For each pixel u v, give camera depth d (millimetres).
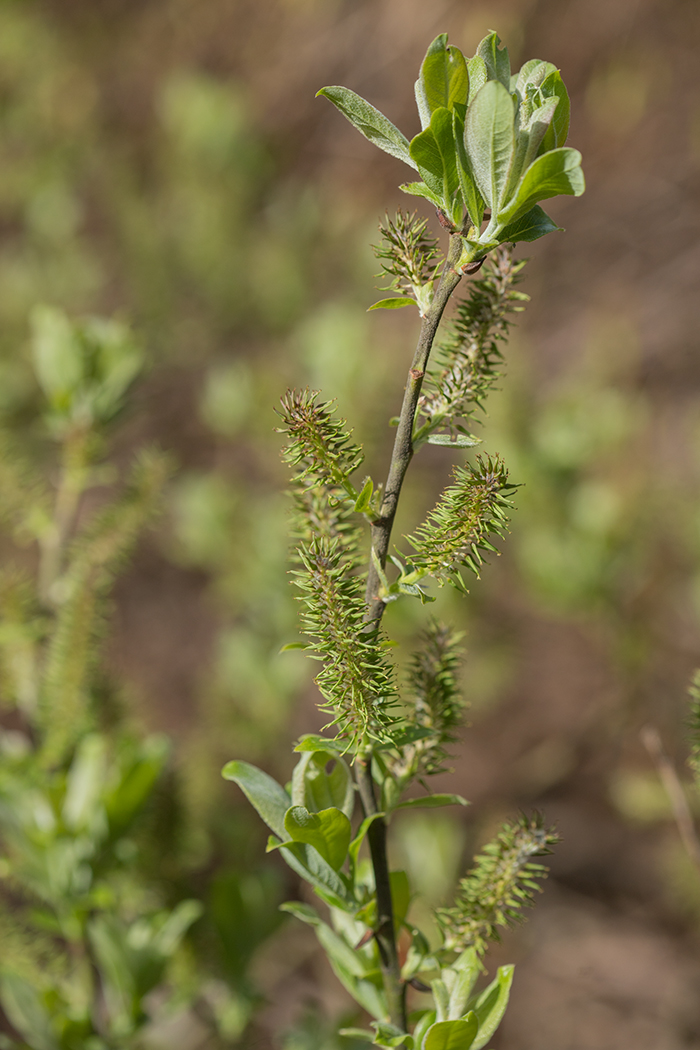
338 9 2549
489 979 1265
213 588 1648
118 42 2750
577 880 1344
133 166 2486
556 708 1416
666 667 1275
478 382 541
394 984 546
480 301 542
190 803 787
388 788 546
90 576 708
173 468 731
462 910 553
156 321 2074
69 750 728
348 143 2342
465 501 510
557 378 1754
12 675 726
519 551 1224
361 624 510
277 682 1194
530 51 2301
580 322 1865
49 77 2670
